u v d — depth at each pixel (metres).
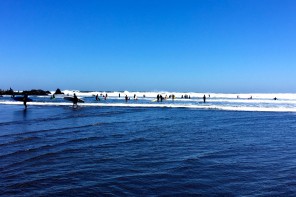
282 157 14.02
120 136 20.56
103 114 39.69
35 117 33.97
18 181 10.21
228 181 10.33
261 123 29.42
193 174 11.21
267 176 10.91
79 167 12.16
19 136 19.61
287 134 21.78
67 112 42.56
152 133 22.16
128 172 11.50
